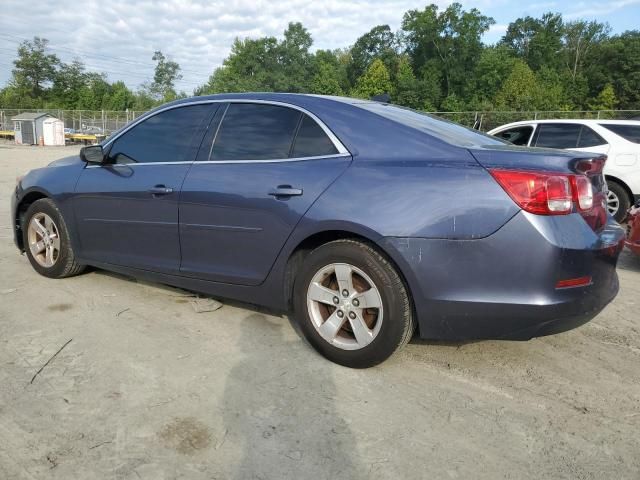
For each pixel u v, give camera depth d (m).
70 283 4.37
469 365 3.08
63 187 4.22
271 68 76.94
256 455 2.21
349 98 3.54
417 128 2.98
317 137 3.14
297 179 3.05
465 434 2.40
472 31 65.00
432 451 2.27
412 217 2.65
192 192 3.44
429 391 2.77
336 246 2.90
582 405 2.68
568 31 81.38
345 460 2.19
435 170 2.70
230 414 2.50
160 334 3.38
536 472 2.16
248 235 3.23
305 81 77.25
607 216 2.97
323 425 2.43
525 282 2.51
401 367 3.03
